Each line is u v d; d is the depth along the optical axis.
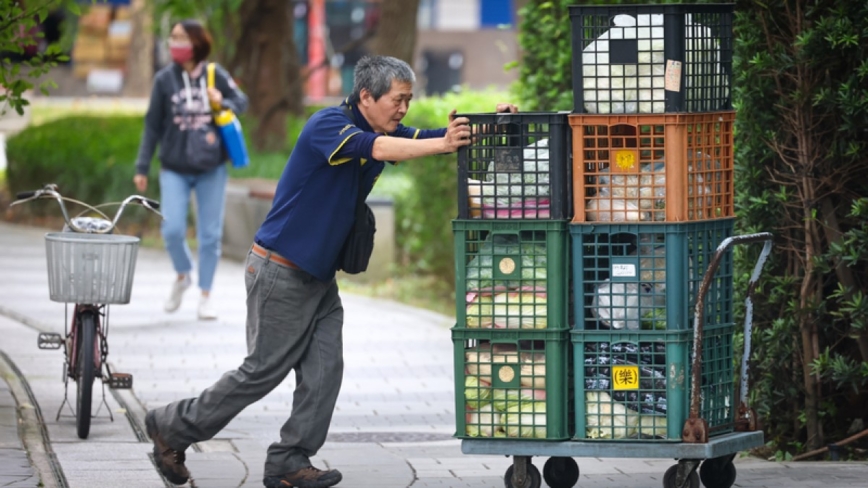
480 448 18.14
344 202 18.42
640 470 20.97
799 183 21.53
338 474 18.84
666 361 17.61
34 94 124.56
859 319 20.75
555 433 17.88
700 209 18.00
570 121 17.66
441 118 45.84
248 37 64.75
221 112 35.28
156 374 29.61
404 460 21.83
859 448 22.19
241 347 33.00
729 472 19.02
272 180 54.41
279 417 26.19
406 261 48.00
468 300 18.11
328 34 126.69
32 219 61.84
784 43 21.45
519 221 17.80
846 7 20.53
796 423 22.45
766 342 22.00
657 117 17.38
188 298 40.56
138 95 125.25
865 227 20.70
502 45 40.22
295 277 18.53
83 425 22.67
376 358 32.81
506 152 17.88
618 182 17.64
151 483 19.58
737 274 22.31
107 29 137.38
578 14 17.64
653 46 17.47
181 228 35.78
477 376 18.17
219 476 20.33
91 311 23.47
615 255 17.78
